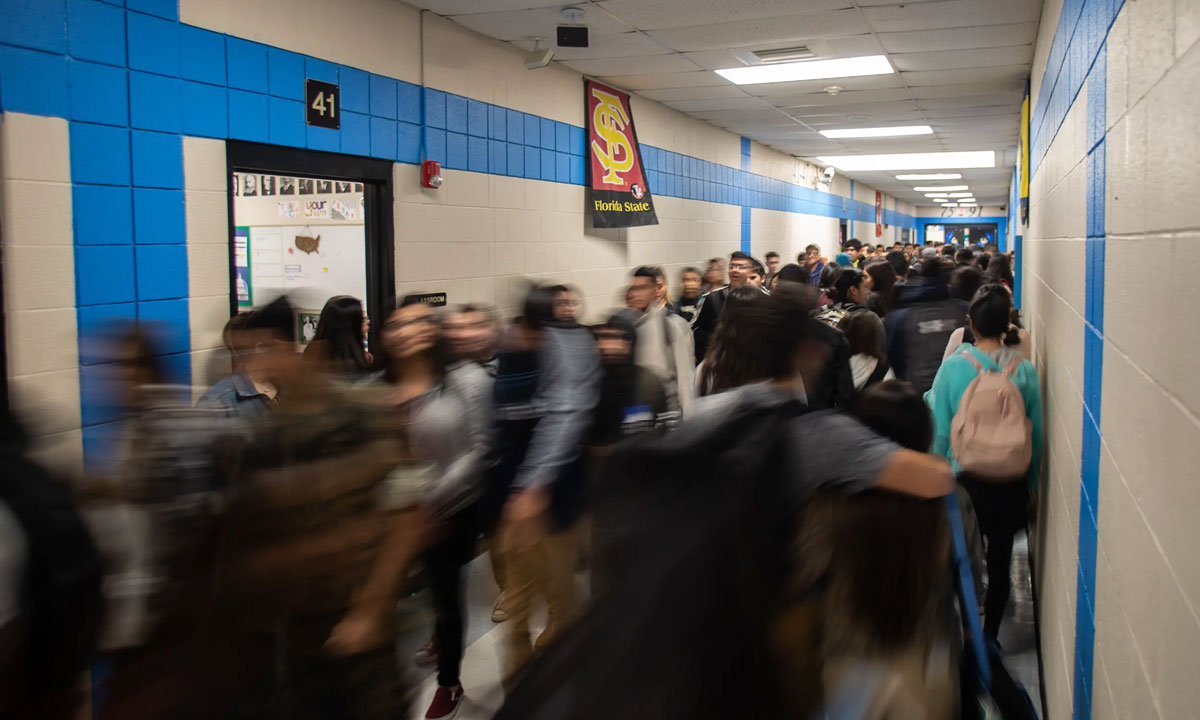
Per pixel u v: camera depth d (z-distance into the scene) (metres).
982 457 3.01
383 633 1.73
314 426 1.68
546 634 2.94
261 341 2.34
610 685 1.23
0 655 1.18
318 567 1.61
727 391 1.52
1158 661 1.04
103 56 2.96
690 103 7.84
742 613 1.27
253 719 1.51
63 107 2.83
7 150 2.65
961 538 1.61
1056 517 2.71
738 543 1.30
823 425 1.43
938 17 5.00
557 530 2.92
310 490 1.62
